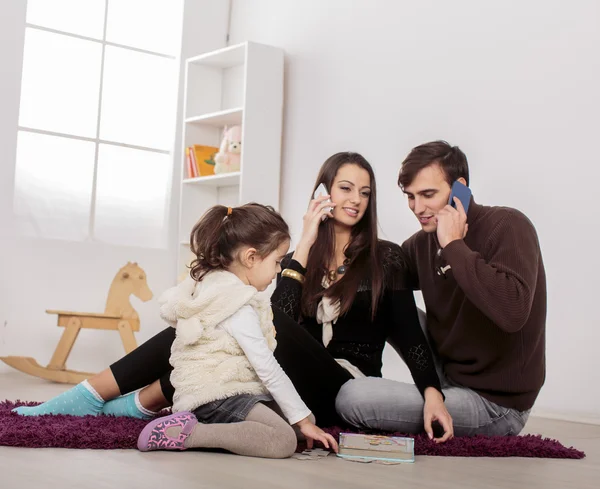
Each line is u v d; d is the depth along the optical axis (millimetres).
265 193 4637
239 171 4691
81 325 4109
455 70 3777
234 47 4684
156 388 1960
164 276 5004
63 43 4750
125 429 1790
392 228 4016
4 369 4383
